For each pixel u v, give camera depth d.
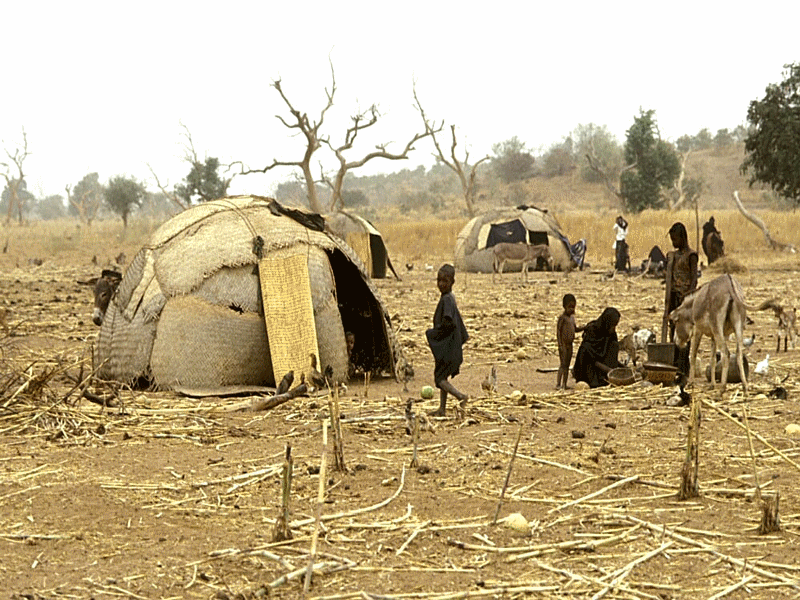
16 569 5.49
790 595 5.18
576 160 138.75
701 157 136.25
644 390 11.36
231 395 11.66
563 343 12.03
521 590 5.21
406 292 27.84
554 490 7.20
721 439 8.84
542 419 9.86
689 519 6.48
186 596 5.11
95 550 5.84
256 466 7.90
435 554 5.80
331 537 6.08
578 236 48.78
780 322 15.34
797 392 11.38
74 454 8.32
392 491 7.15
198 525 6.34
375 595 5.08
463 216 105.94
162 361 11.90
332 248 12.97
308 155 58.12
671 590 5.25
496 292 27.34
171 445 8.74
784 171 43.44
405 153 60.81
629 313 21.12
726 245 46.12
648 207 85.50
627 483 7.32
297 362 11.98
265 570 5.49
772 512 6.19
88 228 74.44
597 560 5.71
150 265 12.58
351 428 9.39
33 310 22.27
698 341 11.55
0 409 9.75
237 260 12.24
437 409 10.34
